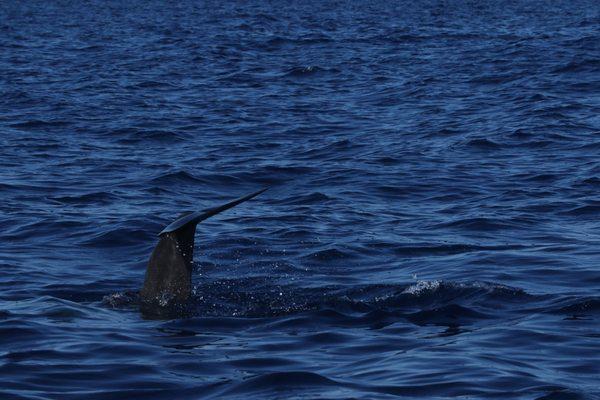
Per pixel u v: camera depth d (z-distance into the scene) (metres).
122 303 26.50
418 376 20.95
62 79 87.62
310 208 41.44
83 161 52.06
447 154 53.25
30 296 28.25
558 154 52.41
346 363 22.00
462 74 86.69
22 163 51.31
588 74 83.00
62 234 36.19
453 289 27.69
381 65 95.50
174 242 25.97
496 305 26.58
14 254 33.25
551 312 25.84
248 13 177.62
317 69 92.19
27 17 172.50
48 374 21.08
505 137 56.97
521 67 88.56
